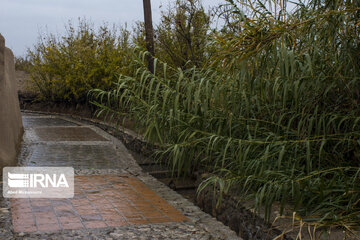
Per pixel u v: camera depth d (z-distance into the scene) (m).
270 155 3.47
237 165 4.05
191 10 8.91
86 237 3.36
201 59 7.87
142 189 5.09
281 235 2.89
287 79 3.55
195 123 4.78
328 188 3.22
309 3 3.90
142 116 5.39
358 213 2.95
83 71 14.04
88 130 11.27
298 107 3.80
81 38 15.47
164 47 9.55
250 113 4.38
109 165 6.51
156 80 4.87
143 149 7.54
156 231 3.59
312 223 2.86
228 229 3.77
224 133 4.38
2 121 5.88
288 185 3.19
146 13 9.96
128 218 3.92
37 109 19.14
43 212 3.98
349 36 3.59
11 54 8.87
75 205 4.27
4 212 3.88
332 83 3.56
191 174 5.92
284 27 3.38
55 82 15.96
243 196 3.78
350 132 3.46
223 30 4.65
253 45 3.40
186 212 4.27
